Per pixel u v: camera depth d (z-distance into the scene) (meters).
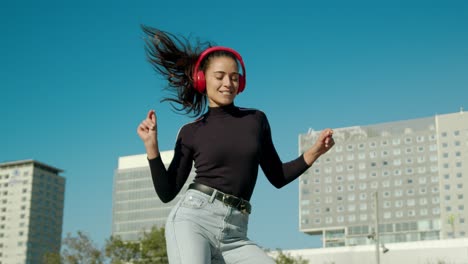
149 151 3.59
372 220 153.00
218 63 3.75
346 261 86.50
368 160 157.75
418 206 150.50
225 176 3.60
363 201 155.12
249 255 3.61
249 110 3.84
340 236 154.25
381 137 158.62
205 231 3.55
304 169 3.95
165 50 3.95
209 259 3.50
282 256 56.22
